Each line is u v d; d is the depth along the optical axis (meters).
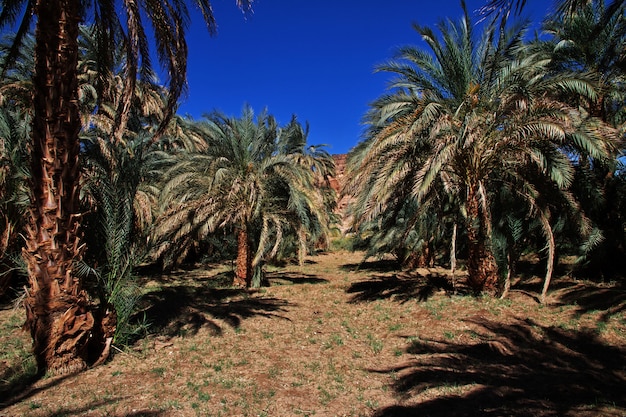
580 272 11.90
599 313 8.21
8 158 8.70
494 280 10.13
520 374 5.64
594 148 8.02
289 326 8.48
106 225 6.35
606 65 10.79
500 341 7.07
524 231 11.19
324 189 23.58
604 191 10.73
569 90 8.87
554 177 8.77
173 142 21.55
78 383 5.25
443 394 4.93
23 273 5.82
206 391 5.07
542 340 7.16
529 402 4.59
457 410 4.43
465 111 9.17
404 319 8.83
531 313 8.64
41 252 5.34
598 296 9.34
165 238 13.24
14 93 13.65
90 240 6.43
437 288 11.57
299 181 12.83
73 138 5.50
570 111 8.41
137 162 7.05
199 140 20.86
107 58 7.93
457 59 9.21
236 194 13.04
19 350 6.53
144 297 10.99
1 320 8.66
